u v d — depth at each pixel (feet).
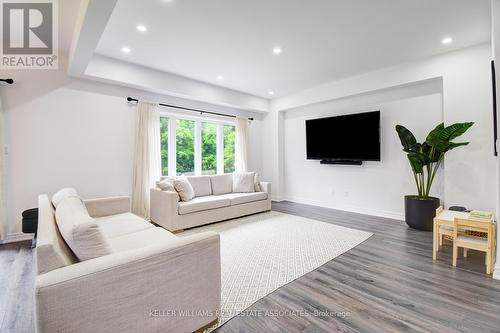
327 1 7.48
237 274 7.43
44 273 3.49
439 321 5.24
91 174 12.24
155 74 13.29
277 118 19.49
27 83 10.66
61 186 11.44
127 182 13.38
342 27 9.01
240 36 9.65
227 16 8.25
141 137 13.51
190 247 4.63
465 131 10.13
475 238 7.85
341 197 16.39
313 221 13.39
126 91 13.28
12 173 10.35
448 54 11.22
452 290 6.43
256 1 7.46
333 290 6.52
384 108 14.20
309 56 11.60
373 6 7.75
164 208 11.77
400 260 8.32
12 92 10.35
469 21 8.67
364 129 14.66
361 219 13.78
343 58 11.84
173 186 12.54
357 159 14.99
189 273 4.63
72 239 3.96
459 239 7.80
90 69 11.25
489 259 7.30
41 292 3.13
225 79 14.98
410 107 13.21
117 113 13.00
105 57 11.66
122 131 13.17
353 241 10.18
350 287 6.66
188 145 16.78
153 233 7.18
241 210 14.28
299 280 7.07
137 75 12.65
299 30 9.20
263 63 12.44
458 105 10.96
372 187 14.85
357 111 15.37
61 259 3.66
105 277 3.62
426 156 10.96
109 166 12.78
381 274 7.36
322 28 9.07
